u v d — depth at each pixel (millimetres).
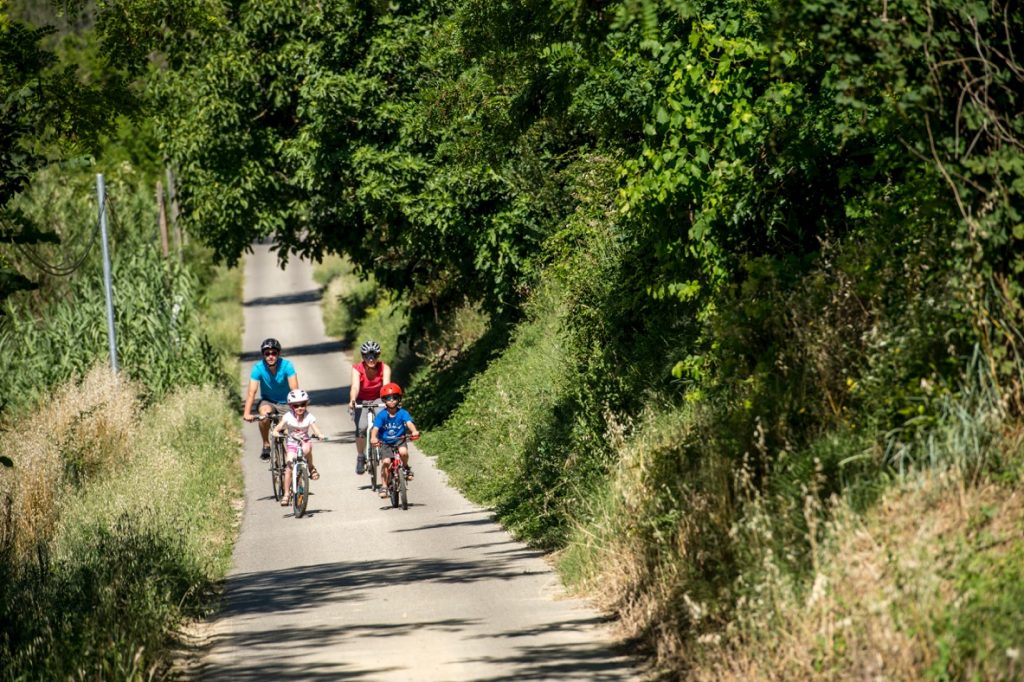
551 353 45531
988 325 16203
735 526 16891
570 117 46875
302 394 37469
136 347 63438
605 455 29406
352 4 61281
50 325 63094
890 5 16391
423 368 73250
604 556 22906
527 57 38875
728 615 16297
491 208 58656
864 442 17000
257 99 65625
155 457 41969
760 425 18953
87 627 18844
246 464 50625
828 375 18984
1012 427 15625
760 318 21656
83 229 72812
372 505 38281
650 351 33188
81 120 25531
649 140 27344
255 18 63531
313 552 30359
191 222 69562
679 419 26516
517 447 38438
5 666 18125
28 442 43031
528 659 17828
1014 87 16688
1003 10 16516
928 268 17547
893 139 21156
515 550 28375
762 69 24266
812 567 15359
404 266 74438
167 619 20938
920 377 16734
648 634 18484
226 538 33156
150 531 26031
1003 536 13609
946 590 13188
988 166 15961
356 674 17406
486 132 54531
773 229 25141
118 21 31906
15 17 24062
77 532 30328
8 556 26172
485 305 63250
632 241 34531
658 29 24469
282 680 17391
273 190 68750
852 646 13023
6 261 21141
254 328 129375
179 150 65750
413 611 22094
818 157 23422
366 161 59875
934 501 14898
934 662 12094
